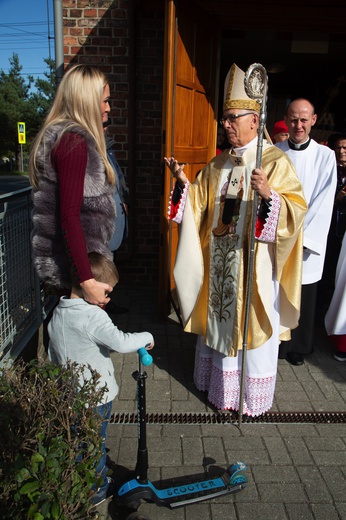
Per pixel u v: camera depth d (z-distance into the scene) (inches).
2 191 820.0
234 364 116.7
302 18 195.0
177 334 166.6
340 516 88.7
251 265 103.8
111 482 91.7
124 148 205.8
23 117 1749.5
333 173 138.8
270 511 89.4
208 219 118.0
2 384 74.0
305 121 136.6
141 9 194.5
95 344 80.6
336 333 145.7
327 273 182.2
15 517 60.3
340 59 311.4
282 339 123.3
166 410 121.5
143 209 211.6
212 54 197.0
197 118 187.3
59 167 81.6
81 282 78.3
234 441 109.7
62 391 74.0
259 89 94.2
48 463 62.3
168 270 173.2
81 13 195.3
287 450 106.9
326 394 131.4
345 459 104.3
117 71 199.3
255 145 110.4
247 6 187.6
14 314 121.6
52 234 87.5
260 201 104.0
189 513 88.5
